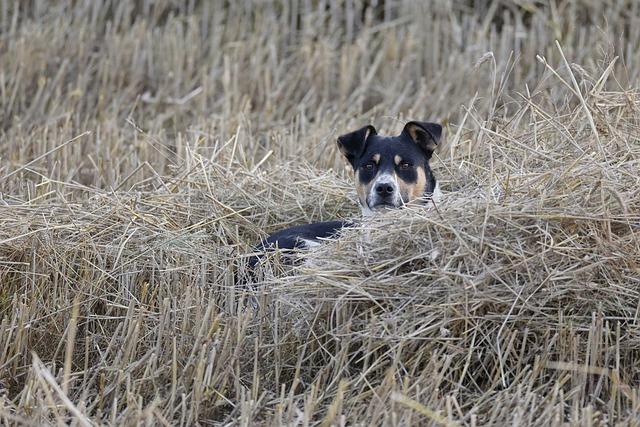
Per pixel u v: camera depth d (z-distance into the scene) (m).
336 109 19.28
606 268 9.19
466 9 22.72
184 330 9.62
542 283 9.05
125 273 10.78
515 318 9.04
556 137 11.69
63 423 7.76
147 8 22.92
